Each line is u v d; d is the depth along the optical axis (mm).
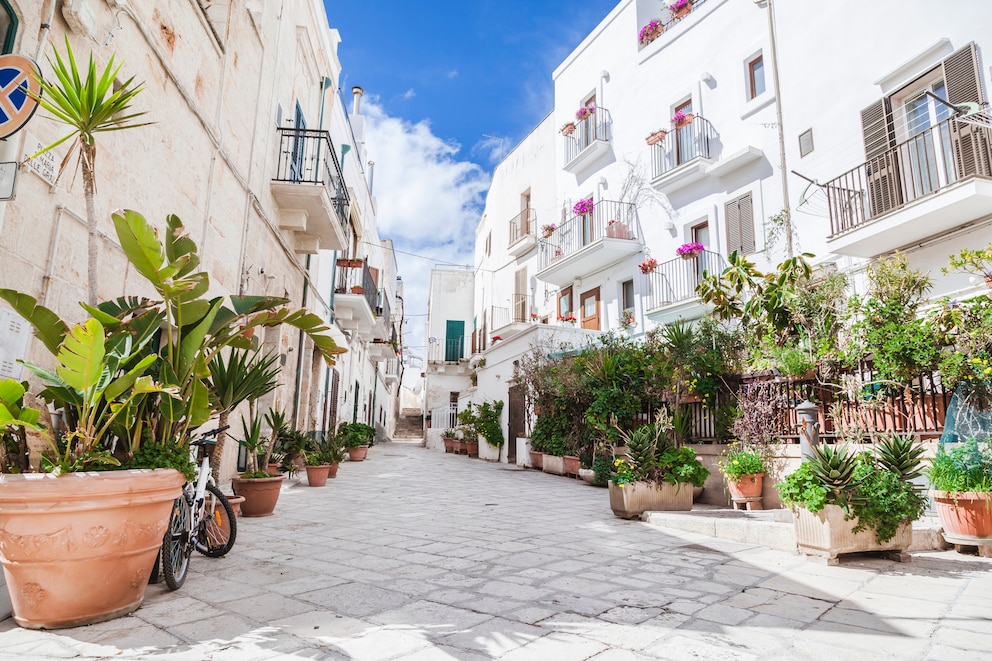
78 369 3197
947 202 8945
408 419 49250
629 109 18500
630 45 18734
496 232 28547
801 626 3205
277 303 5117
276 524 6453
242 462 10023
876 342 6695
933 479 5438
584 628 3127
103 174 5285
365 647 2816
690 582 4148
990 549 5082
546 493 10000
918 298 7133
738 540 5793
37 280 4398
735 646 2889
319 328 5453
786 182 12344
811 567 4648
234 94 8750
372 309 20078
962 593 3898
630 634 3041
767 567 4648
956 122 9344
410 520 6852
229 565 4531
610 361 11336
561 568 4516
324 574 4270
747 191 14125
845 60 11914
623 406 10859
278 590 3826
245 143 9320
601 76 19812
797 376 7703
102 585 3129
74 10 4562
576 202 20047
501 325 26312
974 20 9680
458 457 20812
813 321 7797
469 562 4684
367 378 28578
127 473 3229
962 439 5750
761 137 13883
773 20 13672
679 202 16156
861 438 6605
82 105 3570
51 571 3014
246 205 9375
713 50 15617
